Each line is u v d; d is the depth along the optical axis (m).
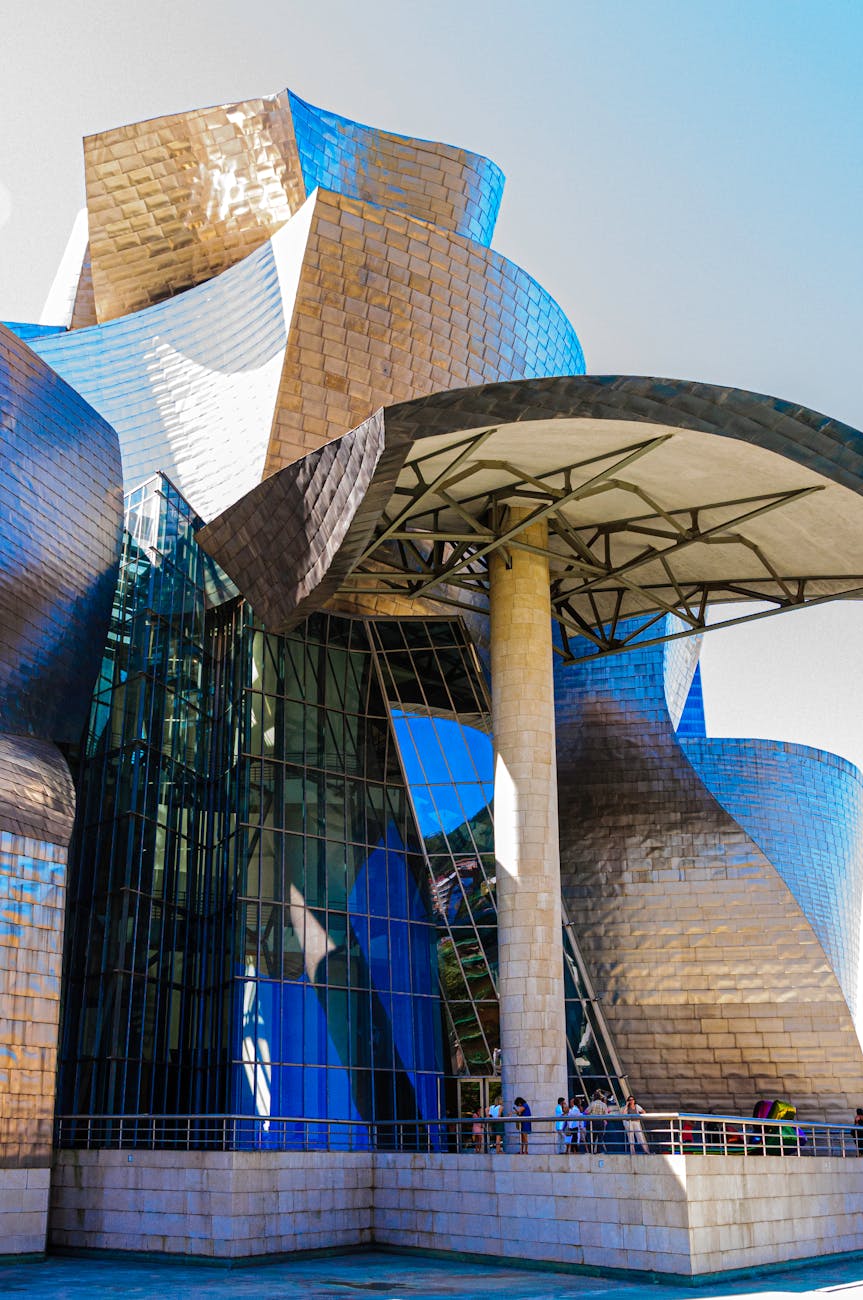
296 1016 27.83
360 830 30.70
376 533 27.53
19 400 28.98
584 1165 19.00
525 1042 24.64
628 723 40.66
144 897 28.23
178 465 35.38
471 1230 20.47
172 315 36.75
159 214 39.69
